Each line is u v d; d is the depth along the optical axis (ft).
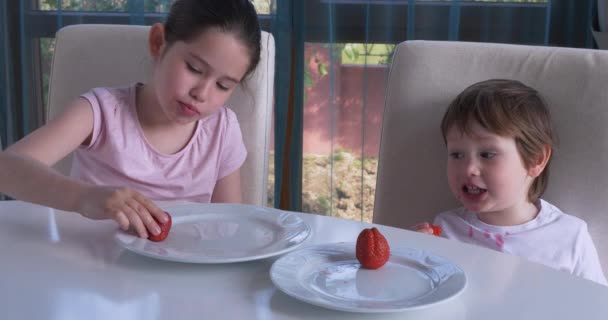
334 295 2.13
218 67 3.95
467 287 2.26
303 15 6.55
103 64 4.87
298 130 6.70
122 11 6.83
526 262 2.54
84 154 4.63
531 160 4.16
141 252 2.41
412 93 4.33
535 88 4.18
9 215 2.99
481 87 4.18
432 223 4.40
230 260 2.35
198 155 4.78
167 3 6.70
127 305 2.04
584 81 4.04
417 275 2.35
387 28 6.48
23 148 3.85
